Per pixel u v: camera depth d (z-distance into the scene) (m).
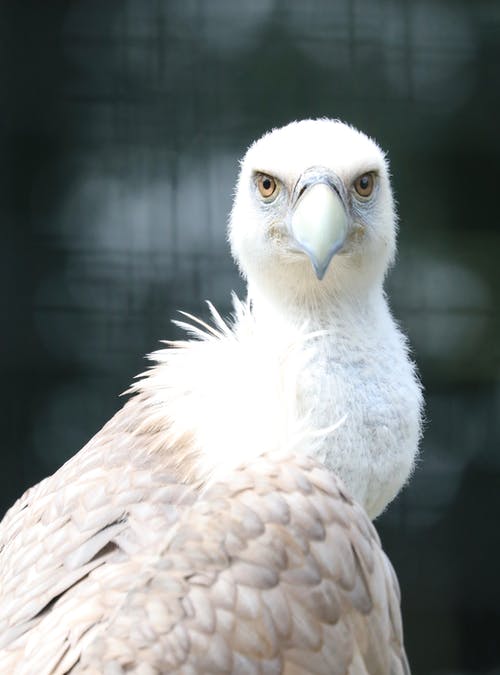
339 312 7.77
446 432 14.16
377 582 6.59
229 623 6.02
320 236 7.59
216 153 14.23
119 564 6.38
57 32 14.23
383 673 6.60
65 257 13.95
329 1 14.46
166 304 14.00
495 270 14.29
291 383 7.20
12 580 6.68
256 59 14.39
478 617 14.00
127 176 14.13
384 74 14.46
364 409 7.36
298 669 6.15
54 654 5.98
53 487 7.15
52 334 13.85
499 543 14.06
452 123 14.45
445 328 14.23
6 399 13.75
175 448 6.97
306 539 6.33
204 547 6.19
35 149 14.08
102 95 14.23
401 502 14.06
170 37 14.36
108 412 13.83
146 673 5.77
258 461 6.62
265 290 8.01
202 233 14.11
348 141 8.21
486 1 14.59
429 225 14.36
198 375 7.25
